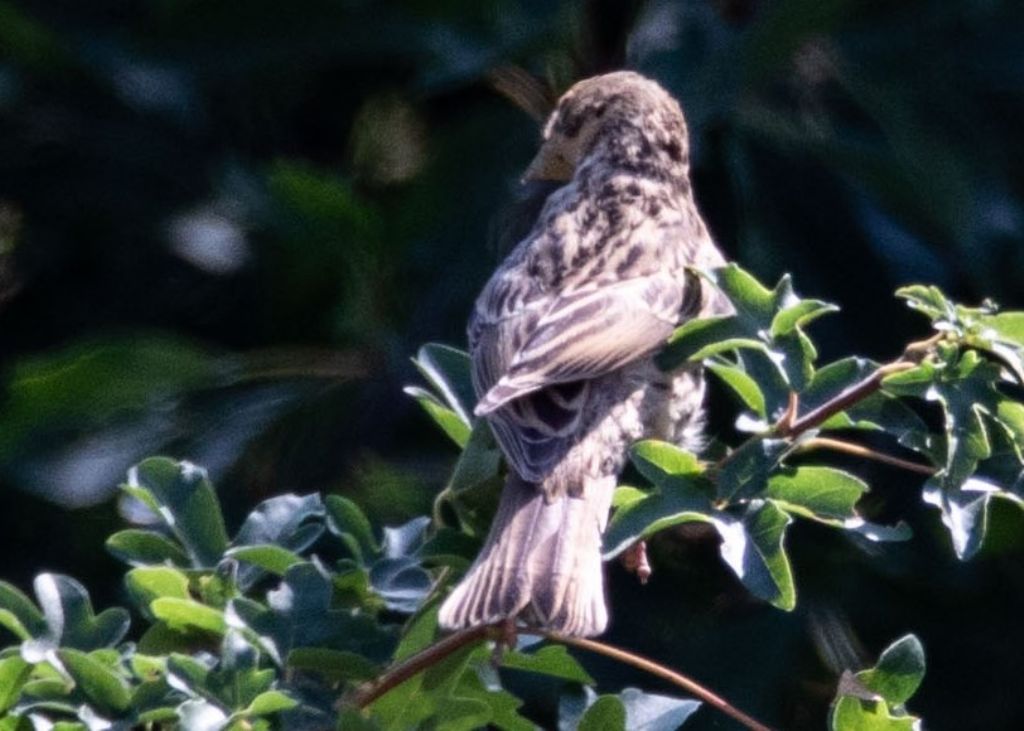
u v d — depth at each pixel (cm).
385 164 1246
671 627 1112
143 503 784
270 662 699
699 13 1130
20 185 1231
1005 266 1151
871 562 1126
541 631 693
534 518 736
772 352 685
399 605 723
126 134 1232
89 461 1145
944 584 1137
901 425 686
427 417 1162
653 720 719
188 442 1148
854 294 1144
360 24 1188
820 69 1178
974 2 1191
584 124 908
